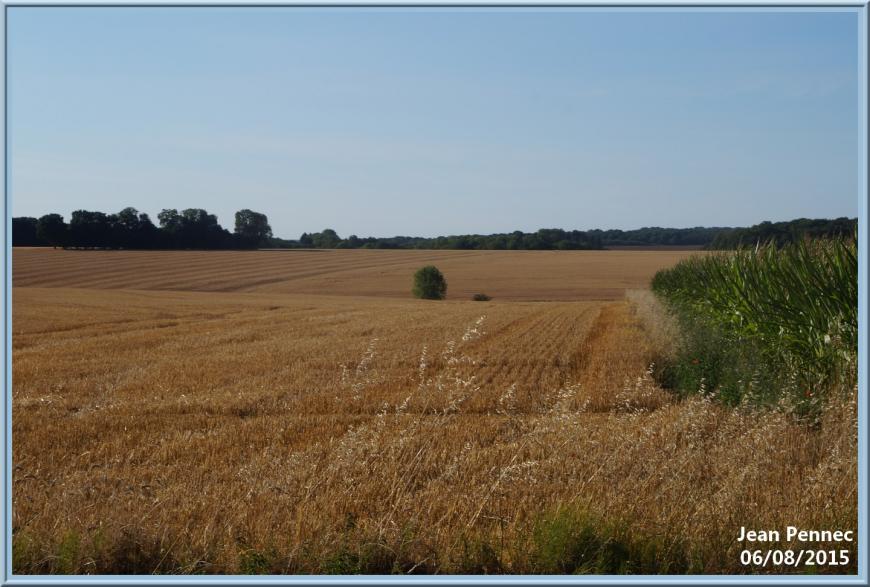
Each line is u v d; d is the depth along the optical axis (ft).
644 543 18.26
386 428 31.12
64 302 160.66
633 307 143.33
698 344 51.29
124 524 19.77
